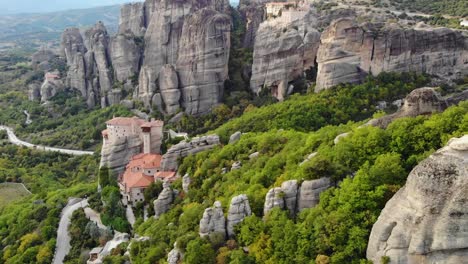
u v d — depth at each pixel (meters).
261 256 63.69
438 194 46.84
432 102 73.06
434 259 46.59
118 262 94.62
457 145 47.94
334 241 57.31
